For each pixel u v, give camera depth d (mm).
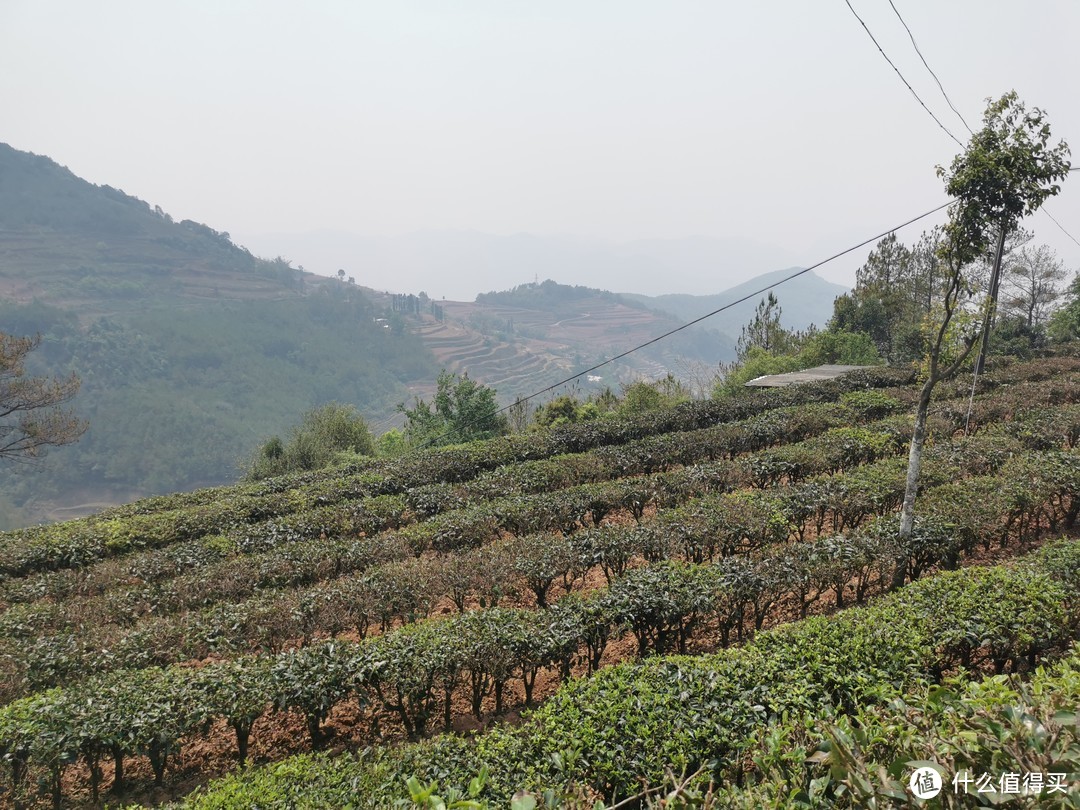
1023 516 12438
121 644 9383
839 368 35781
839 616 7516
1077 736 2963
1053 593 7484
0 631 10281
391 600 10141
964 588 7832
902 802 2865
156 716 7285
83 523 17094
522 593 11922
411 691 7762
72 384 25172
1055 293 46125
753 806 3594
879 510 12703
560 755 5434
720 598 8914
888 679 6219
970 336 9555
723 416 23578
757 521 11641
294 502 17453
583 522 14391
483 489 16766
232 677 7852
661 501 14641
